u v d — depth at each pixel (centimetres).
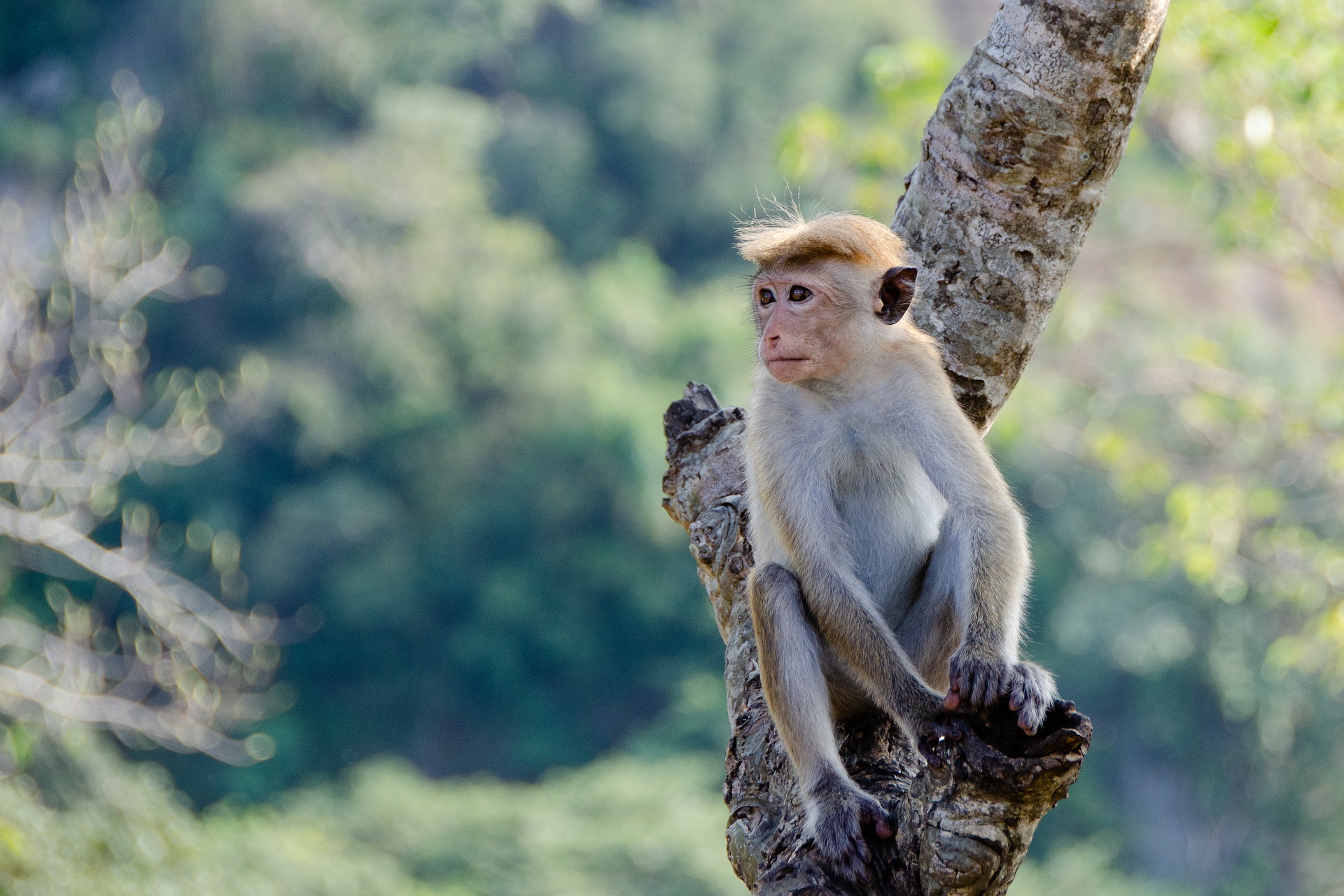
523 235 6112
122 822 1925
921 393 564
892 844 454
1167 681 3912
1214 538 1463
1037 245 559
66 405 1969
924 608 585
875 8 7544
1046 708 423
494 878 3103
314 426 5231
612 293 6034
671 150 7119
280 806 4034
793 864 464
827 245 574
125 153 1966
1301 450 1580
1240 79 1299
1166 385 1625
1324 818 3591
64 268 1847
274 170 5928
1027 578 543
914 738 522
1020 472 4059
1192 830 3894
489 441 5419
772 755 538
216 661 1881
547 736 4981
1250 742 3750
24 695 1730
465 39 7312
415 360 5447
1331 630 1440
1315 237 1417
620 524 5316
